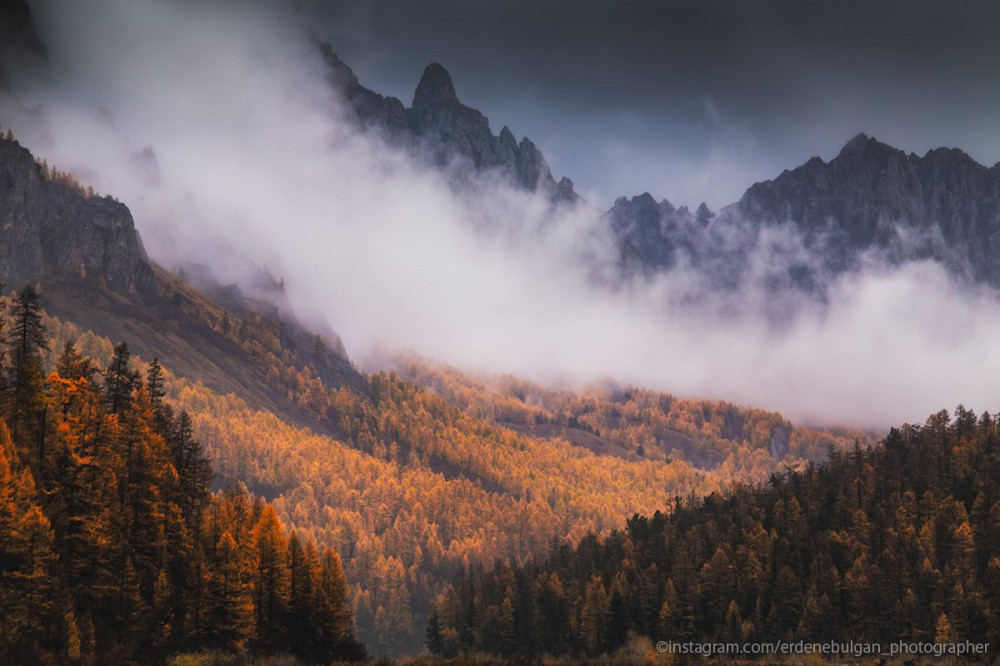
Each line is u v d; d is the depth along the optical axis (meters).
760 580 123.12
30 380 80.88
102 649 68.12
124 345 97.56
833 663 89.00
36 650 60.94
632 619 126.81
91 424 81.44
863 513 132.25
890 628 108.31
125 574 73.25
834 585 114.25
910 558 119.88
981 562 118.50
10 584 64.06
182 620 78.94
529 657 87.75
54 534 66.94
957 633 96.38
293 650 88.75
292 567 94.31
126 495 82.50
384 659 84.25
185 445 104.00
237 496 113.38
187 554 84.81
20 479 71.06
